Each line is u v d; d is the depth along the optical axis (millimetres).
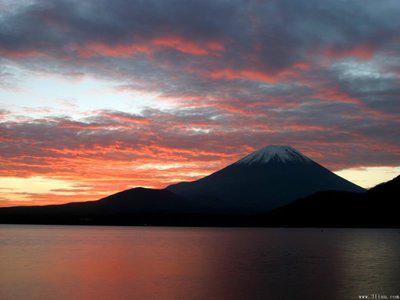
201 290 40844
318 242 115750
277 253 80500
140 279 47094
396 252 82125
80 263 61938
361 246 99312
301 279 47125
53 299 36969
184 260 66812
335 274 50844
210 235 167125
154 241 121375
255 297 37906
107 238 139750
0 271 53219
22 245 101875
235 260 66812
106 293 39344
